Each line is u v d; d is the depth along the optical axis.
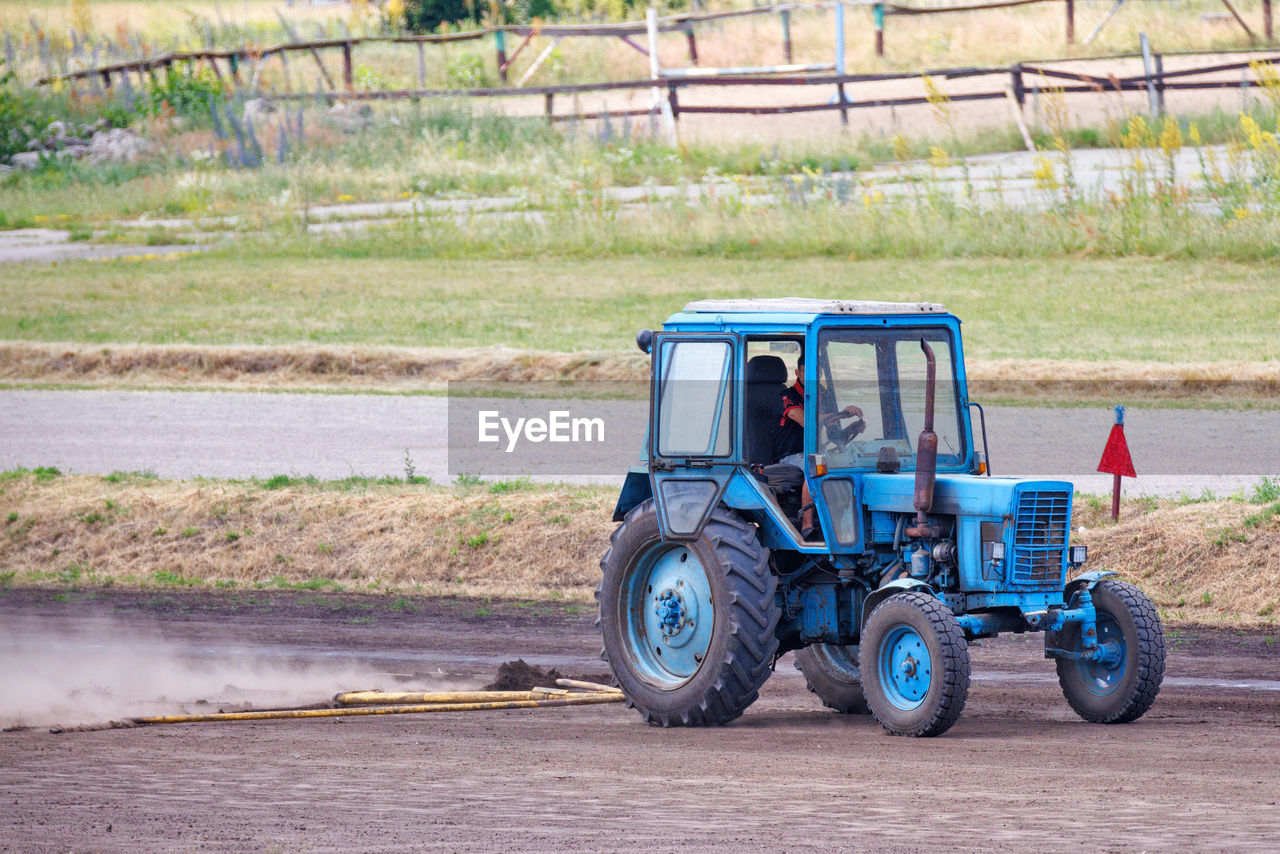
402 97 118.00
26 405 58.59
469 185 100.88
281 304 75.00
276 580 40.62
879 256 80.31
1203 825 15.97
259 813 16.98
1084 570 35.69
